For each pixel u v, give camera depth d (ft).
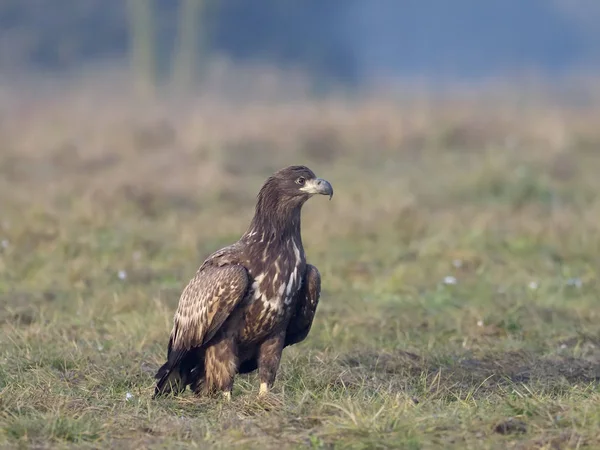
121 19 188.34
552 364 34.19
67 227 53.83
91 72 163.63
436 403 28.27
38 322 38.24
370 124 93.50
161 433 26.12
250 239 29.66
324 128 91.91
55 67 178.19
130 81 151.53
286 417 26.78
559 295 45.27
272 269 29.22
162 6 177.47
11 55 178.60
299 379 30.91
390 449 24.61
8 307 40.04
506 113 101.04
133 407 28.32
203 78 150.20
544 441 24.72
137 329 37.14
